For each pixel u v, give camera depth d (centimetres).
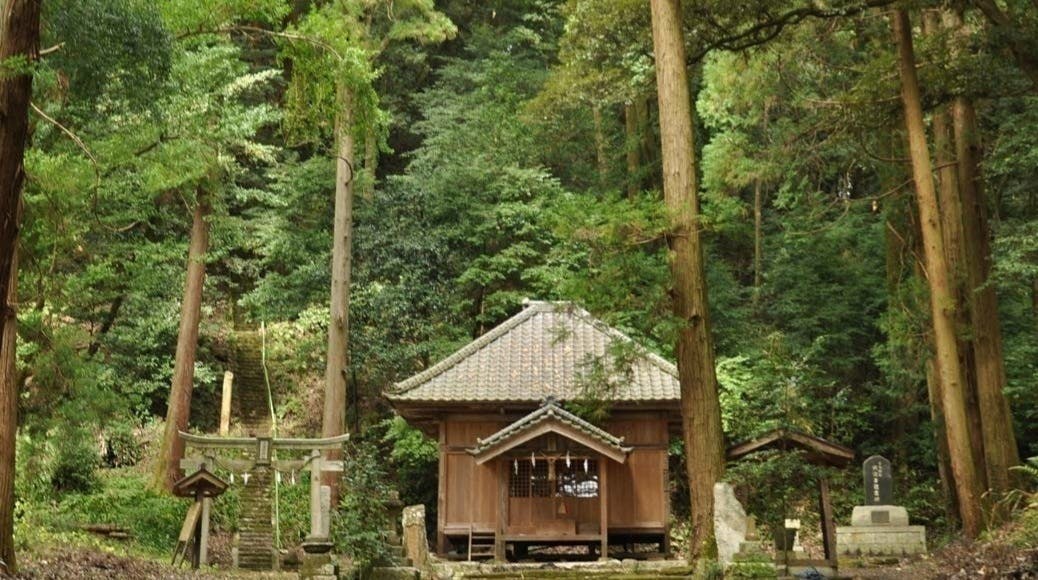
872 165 1947
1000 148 1582
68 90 960
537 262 2597
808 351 2153
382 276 2453
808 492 1761
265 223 2641
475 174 2569
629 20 1625
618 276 1252
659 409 1789
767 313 2569
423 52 3158
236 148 2122
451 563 1511
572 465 1748
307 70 1260
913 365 2039
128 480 1983
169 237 2194
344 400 2028
